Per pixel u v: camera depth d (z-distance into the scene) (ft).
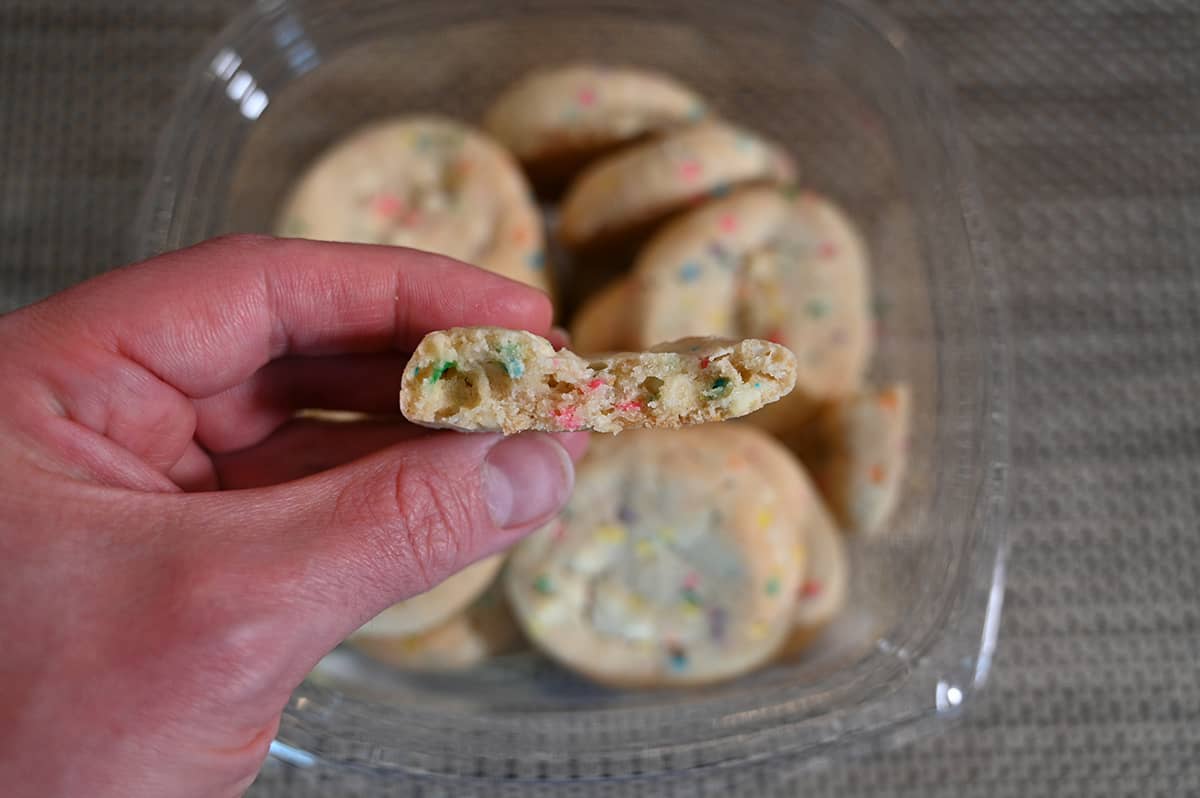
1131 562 1.03
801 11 1.02
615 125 1.04
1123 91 1.12
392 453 0.75
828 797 0.98
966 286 0.95
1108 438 1.05
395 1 1.01
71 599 0.69
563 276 1.10
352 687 0.91
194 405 0.85
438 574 0.75
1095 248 1.09
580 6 1.04
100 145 1.07
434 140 1.05
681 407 0.75
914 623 0.90
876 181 1.05
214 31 1.09
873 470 0.98
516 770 0.84
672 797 0.94
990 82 1.11
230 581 0.69
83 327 0.75
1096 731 0.99
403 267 0.82
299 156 1.06
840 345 1.02
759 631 0.95
